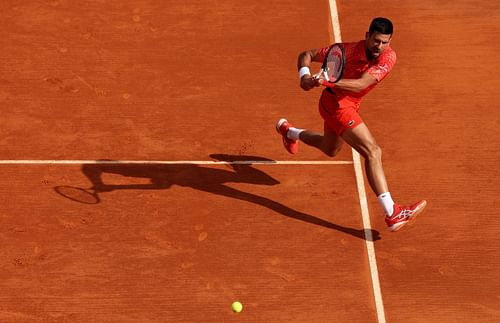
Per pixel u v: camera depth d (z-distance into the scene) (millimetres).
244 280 19312
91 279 19203
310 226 20688
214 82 24891
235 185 21719
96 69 25203
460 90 24828
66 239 20141
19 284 19047
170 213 20891
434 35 26984
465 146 22984
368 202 21406
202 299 18859
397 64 25797
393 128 23531
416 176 22062
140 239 20188
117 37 26516
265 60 25812
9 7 27547
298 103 24266
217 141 22984
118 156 22406
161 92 24469
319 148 21141
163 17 27406
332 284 19297
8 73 24906
